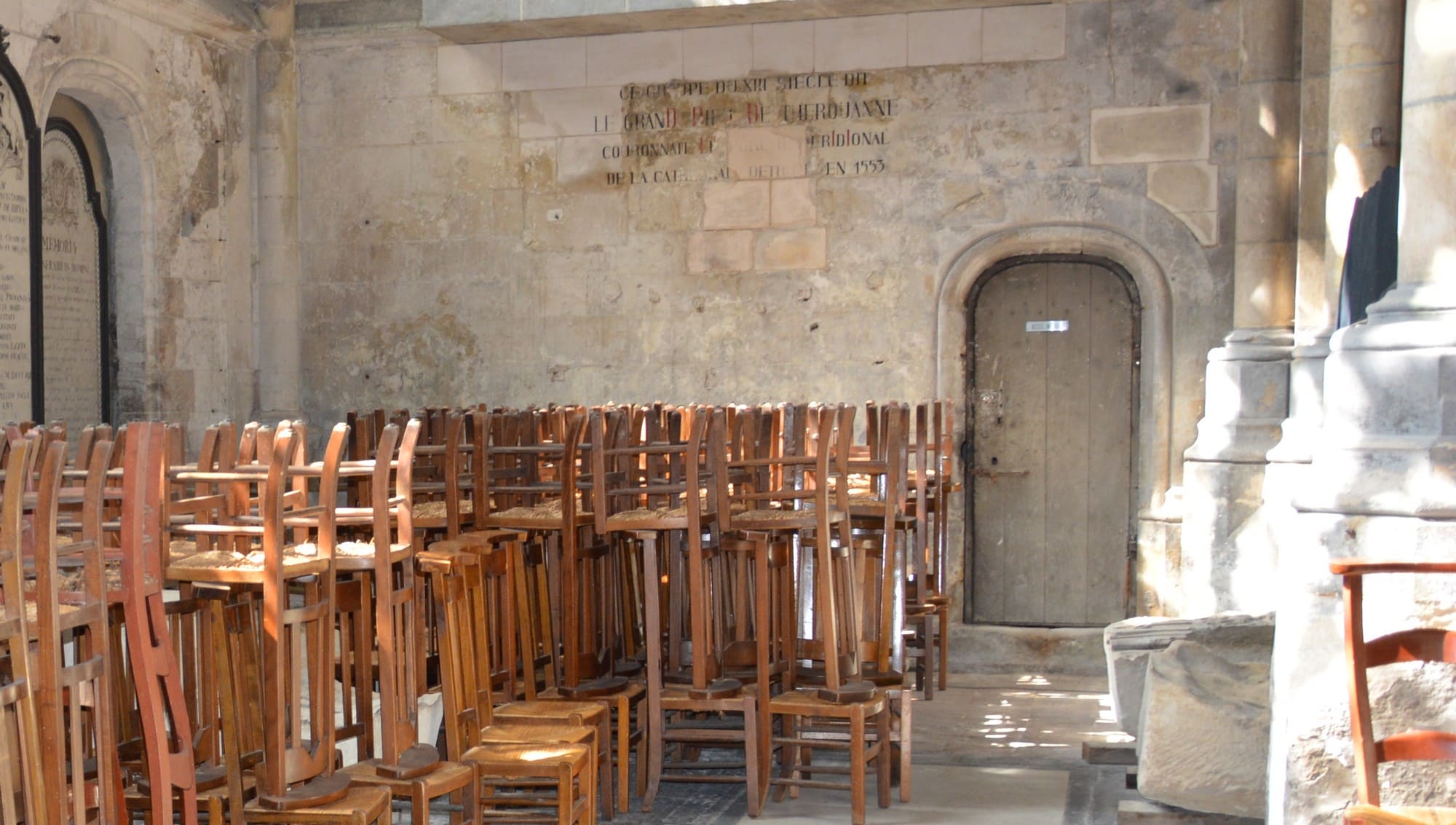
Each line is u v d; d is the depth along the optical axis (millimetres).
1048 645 9883
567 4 10016
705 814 5727
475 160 10781
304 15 10992
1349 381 4211
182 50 10125
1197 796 5168
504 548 5414
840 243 10109
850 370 10125
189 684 4457
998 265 10094
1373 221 6340
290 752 4129
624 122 10492
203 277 10430
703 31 10328
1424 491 3992
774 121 10203
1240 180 9094
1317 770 4090
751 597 6125
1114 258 9828
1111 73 9594
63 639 4203
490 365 10797
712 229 10344
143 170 9766
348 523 4547
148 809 4156
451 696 4590
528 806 5250
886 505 6082
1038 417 10109
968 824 5629
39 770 3125
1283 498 8008
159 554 3832
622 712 5621
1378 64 6738
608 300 10547
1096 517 10039
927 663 8281
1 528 3080
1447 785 3992
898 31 9953
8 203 8289
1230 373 9031
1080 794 6098
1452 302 4074
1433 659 3303
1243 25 9047
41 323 8625
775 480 6586
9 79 8258
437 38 10789
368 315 11016
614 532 5988
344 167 11031
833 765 6578
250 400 10984
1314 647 4160
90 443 4805
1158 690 5281
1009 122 9773
